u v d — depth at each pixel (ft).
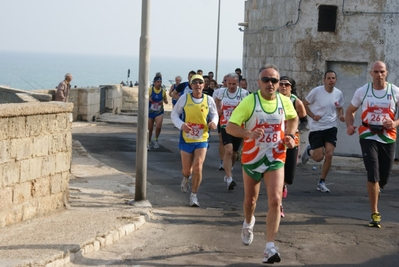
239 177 42.16
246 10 70.33
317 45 52.03
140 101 30.76
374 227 28.27
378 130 28.37
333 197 35.78
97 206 30.27
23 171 26.23
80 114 84.48
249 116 22.15
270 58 60.59
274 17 59.26
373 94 28.71
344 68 52.26
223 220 29.40
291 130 22.74
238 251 24.12
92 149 55.01
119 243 24.98
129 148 56.39
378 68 28.53
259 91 22.36
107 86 94.79
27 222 26.37
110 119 87.66
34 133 26.81
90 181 37.27
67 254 21.95
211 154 55.21
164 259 22.95
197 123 31.78
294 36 52.65
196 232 26.99
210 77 63.93
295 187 38.83
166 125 85.81
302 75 52.60
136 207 30.27
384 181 29.01
